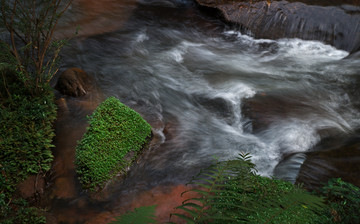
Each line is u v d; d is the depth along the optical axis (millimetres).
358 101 7238
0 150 4906
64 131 5871
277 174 5172
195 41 10148
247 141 6062
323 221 3379
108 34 9867
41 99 6105
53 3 5609
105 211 4539
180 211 4426
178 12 11594
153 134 6039
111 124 5422
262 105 6941
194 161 5508
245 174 3873
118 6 11609
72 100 6695
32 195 4711
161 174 5211
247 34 10461
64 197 4746
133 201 4699
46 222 4293
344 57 9320
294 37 10156
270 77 8242
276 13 10312
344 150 5309
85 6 11164
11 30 5535
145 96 7293
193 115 6820
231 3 10828
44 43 5965
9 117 5484
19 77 5945
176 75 8211
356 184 4574
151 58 8945
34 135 5289
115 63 8500
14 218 4145
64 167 5172
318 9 10094
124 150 5285
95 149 5020
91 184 4828
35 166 4941
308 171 4973
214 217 2045
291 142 5934
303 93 7504
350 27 9680
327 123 6438
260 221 2465
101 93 7160
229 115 6832
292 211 3281
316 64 8930
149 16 11242
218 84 7871
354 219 3533
